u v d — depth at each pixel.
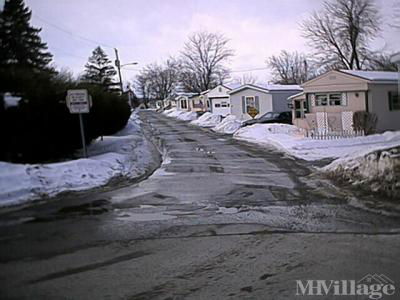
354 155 11.62
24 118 12.34
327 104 23.19
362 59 41.53
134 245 5.74
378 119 21.59
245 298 3.99
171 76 98.12
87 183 10.28
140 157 15.92
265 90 33.09
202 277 4.55
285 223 6.71
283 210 7.58
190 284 4.37
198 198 8.80
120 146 18.16
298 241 5.75
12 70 12.85
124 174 11.88
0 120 11.81
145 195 9.18
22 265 5.02
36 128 12.80
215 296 4.05
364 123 21.03
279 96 33.19
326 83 22.89
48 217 7.34
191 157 16.28
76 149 15.24
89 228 6.63
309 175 11.48
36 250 5.57
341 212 7.32
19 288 4.35
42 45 27.61
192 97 64.25
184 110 64.38
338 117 22.16
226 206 8.02
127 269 4.84
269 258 5.10
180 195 9.14
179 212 7.61
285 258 5.09
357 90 21.48
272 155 16.28
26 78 12.77
